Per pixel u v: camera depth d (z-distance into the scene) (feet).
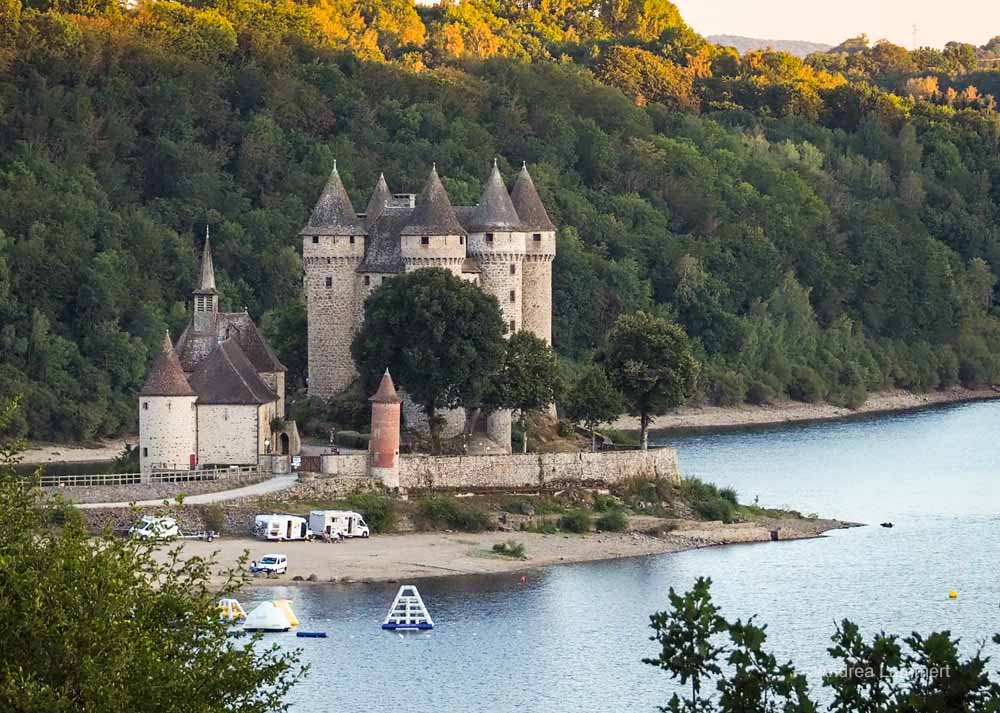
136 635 353.51
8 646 342.85
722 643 609.42
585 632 614.75
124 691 343.67
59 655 342.64
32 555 358.23
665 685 560.20
